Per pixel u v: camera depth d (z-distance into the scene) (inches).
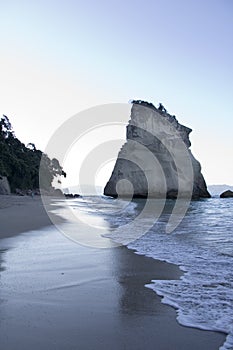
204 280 247.0
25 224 551.5
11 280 231.9
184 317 172.2
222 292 217.2
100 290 216.8
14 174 2262.6
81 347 137.4
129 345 140.6
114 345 140.3
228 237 481.7
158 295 208.8
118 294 209.0
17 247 353.4
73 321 163.3
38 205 1070.4
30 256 311.3
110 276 253.4
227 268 286.8
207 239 459.5
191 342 145.1
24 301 189.8
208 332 155.3
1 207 893.2
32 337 144.3
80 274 254.7
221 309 185.5
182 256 338.0
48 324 158.4
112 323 162.9
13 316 167.0
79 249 357.1
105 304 189.9
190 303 194.9
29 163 2600.9
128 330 155.3
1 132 2564.0
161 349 138.4
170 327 159.8
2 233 450.0
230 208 1320.1
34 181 2564.0
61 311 176.2
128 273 264.1
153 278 250.5
